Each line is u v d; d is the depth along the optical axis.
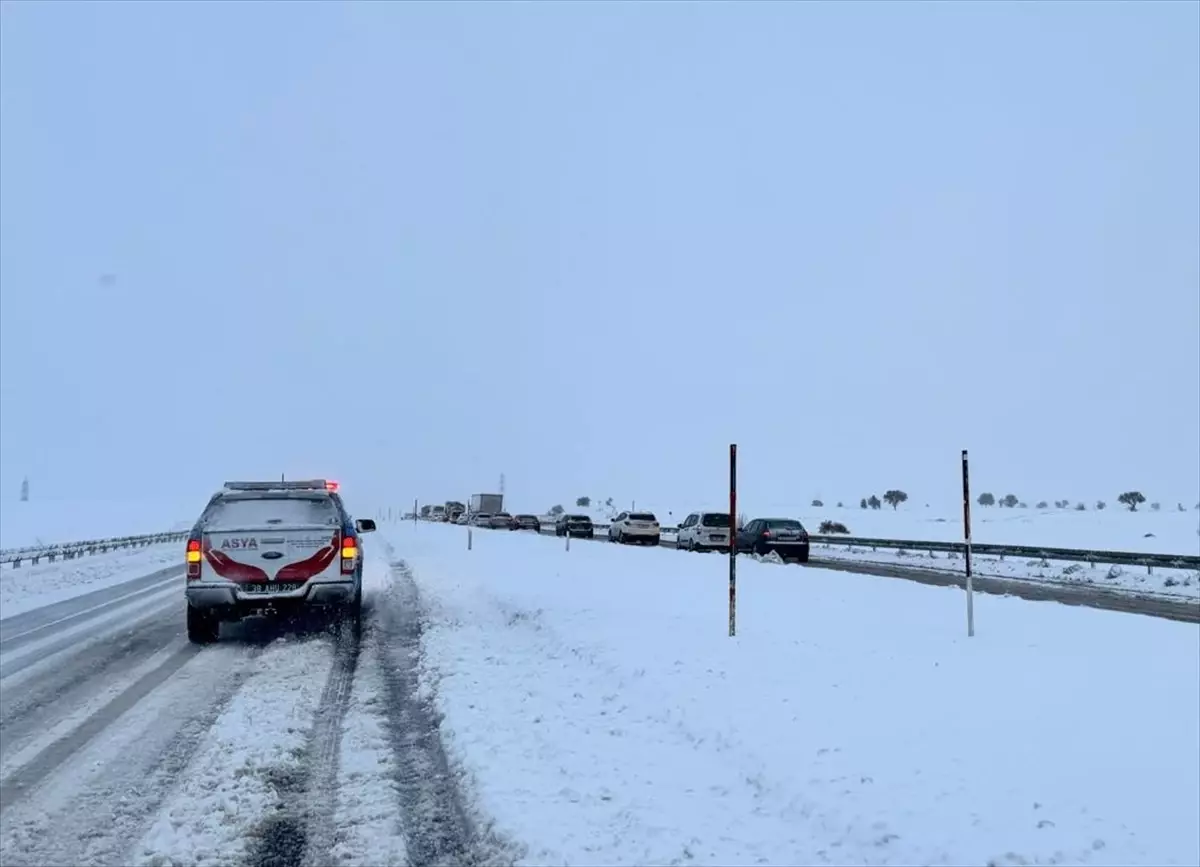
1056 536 44.88
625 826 5.26
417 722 7.86
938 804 5.32
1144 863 4.61
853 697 7.82
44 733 7.55
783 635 11.20
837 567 29.64
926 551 35.34
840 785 5.65
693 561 24.66
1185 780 5.71
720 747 6.64
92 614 15.93
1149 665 9.27
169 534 46.19
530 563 24.03
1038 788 5.57
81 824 5.54
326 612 13.17
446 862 5.01
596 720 7.60
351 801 5.90
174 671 10.22
